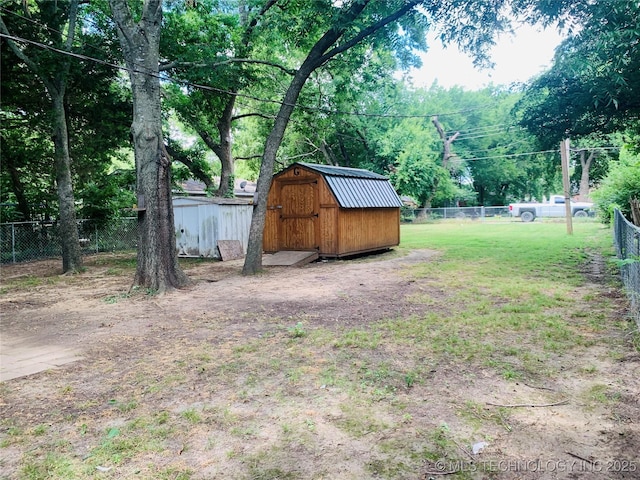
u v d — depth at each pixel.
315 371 3.84
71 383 3.77
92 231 17.72
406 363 3.97
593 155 37.59
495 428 2.77
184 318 6.13
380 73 15.42
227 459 2.50
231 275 10.37
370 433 2.75
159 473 2.36
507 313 5.67
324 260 12.75
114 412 3.16
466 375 3.65
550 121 11.22
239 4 16.08
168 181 8.66
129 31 8.35
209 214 14.36
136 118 8.46
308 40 12.43
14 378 3.91
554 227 23.08
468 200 45.66
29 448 2.67
